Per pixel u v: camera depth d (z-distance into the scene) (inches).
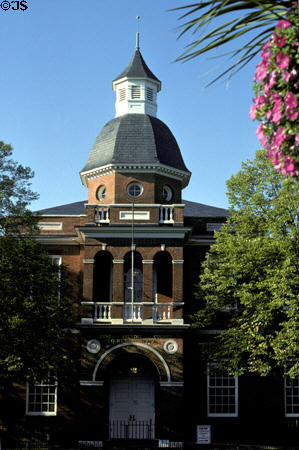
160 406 1256.8
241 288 1145.4
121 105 1558.8
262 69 258.1
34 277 1023.6
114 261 1321.4
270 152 259.6
